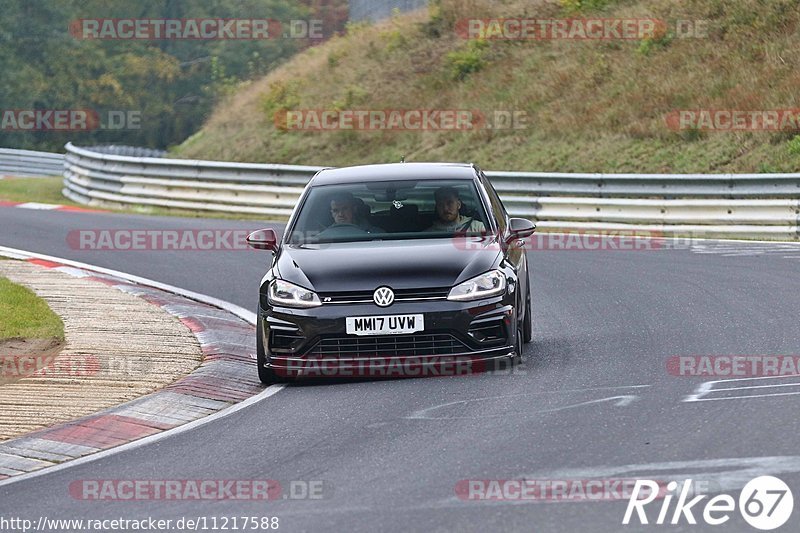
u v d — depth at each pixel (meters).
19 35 194.25
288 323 31.91
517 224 34.94
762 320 39.41
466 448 24.47
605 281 51.16
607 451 23.53
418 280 31.73
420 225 34.81
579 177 74.44
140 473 24.25
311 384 33.00
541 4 117.25
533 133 96.12
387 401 29.72
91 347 38.22
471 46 113.19
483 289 31.89
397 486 21.89
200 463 24.80
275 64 195.50
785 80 89.75
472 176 36.72
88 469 24.91
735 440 23.80
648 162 85.38
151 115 199.62
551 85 102.00
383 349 31.62
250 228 75.12
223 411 30.30
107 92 196.12
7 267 57.25
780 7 99.31
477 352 31.75
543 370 32.75
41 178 130.88
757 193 68.31
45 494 22.98
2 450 26.69
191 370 35.28
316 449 25.31
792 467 21.59
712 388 29.14
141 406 30.72
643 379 30.80
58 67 194.12
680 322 40.06
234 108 127.56
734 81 92.12
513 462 23.11
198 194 90.50
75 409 30.36
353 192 36.03
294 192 84.56
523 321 36.38
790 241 63.53
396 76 115.00
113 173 97.62
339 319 31.50
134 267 59.75
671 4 107.25
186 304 48.88
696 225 69.38
